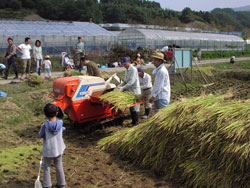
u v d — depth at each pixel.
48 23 31.56
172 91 13.51
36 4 85.50
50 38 27.47
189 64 15.34
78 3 80.50
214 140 4.78
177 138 5.34
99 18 83.00
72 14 80.62
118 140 6.40
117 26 66.94
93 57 24.94
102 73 9.24
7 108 8.76
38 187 4.42
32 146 6.66
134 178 5.36
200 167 4.88
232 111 4.89
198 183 4.84
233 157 4.55
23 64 13.30
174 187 5.02
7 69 13.68
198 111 5.21
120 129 8.06
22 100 9.77
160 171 5.55
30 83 11.84
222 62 26.25
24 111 9.14
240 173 4.53
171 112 5.55
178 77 15.74
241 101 5.32
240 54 41.16
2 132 7.48
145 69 18.62
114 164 5.93
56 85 7.34
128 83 7.70
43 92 10.92
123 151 6.19
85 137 7.52
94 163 5.96
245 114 4.74
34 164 5.73
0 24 27.52
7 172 5.27
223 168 4.68
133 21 86.44
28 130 7.98
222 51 39.22
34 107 9.69
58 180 4.77
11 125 8.10
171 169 5.39
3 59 17.81
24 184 4.94
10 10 81.31
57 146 4.64
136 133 5.96
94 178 5.32
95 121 7.97
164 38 34.94
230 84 15.28
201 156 4.99
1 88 11.09
